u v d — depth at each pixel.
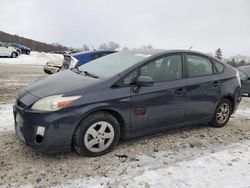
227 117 5.94
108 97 4.10
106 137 4.23
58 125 3.78
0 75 13.16
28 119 3.81
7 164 3.85
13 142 4.55
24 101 3.99
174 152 4.52
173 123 4.96
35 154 4.16
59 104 3.79
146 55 4.79
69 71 4.98
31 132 3.81
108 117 4.18
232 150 4.74
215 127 5.85
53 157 4.10
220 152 4.63
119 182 3.55
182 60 5.08
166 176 3.75
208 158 4.37
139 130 4.56
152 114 4.59
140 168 3.93
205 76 5.34
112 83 4.20
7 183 3.41
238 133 5.64
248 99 10.13
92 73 4.64
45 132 3.74
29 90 4.21
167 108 4.76
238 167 4.14
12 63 21.92
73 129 3.89
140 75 4.48
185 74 5.05
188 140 5.05
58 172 3.71
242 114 7.31
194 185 3.58
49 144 3.79
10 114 6.10
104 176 3.68
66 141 3.89
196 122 5.37
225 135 5.46
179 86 4.87
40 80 4.59
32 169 3.75
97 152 4.19
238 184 3.68
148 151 4.49
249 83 10.41
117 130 4.33
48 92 3.95
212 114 5.58
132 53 5.07
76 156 4.16
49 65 12.70
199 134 5.41
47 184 3.44
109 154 4.29
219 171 3.98
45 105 3.79
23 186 3.37
